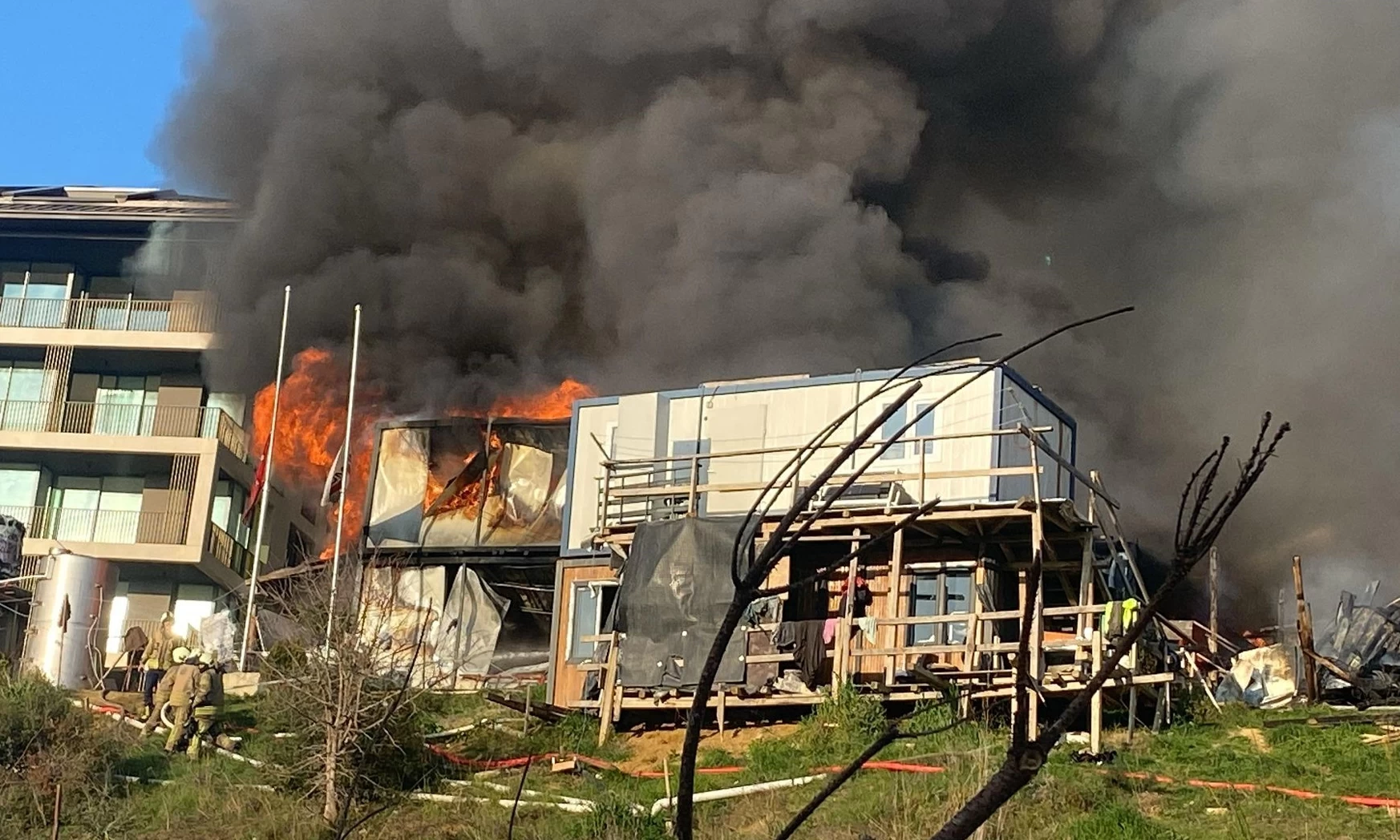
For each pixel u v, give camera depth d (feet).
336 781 55.83
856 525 64.64
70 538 128.16
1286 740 56.34
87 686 79.82
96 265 138.21
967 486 66.49
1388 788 49.75
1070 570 66.39
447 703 73.31
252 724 67.72
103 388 135.64
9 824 54.90
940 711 56.75
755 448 72.49
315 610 60.64
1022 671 9.17
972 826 8.56
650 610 65.46
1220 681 71.87
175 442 128.77
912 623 59.62
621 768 61.57
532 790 57.52
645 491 69.62
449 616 89.15
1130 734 57.62
